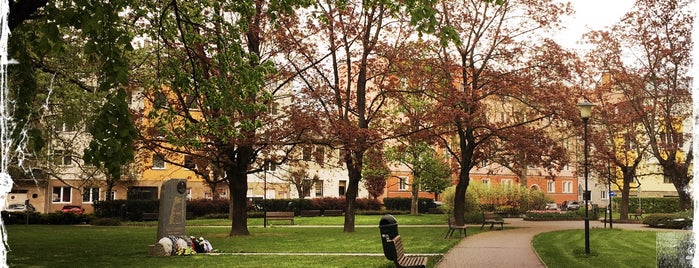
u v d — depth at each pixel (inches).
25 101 392.5
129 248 772.0
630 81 1382.9
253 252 703.1
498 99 1318.9
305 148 995.9
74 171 2138.3
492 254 680.4
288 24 990.4
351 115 1212.5
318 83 1082.7
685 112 1219.2
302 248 750.5
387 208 2230.6
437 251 708.0
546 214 1626.5
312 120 935.0
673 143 1291.8
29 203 2032.5
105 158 350.0
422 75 1123.3
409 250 722.2
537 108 1194.0
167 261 615.8
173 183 726.5
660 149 1457.9
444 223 1438.2
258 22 962.1
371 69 1114.1
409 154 1929.1
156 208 1739.7
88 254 691.4
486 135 1232.2
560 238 928.3
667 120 1274.6
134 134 361.7
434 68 1151.0
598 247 781.3
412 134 1147.9
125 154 357.1
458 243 832.9
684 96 1202.6
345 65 1184.2
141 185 2191.2
